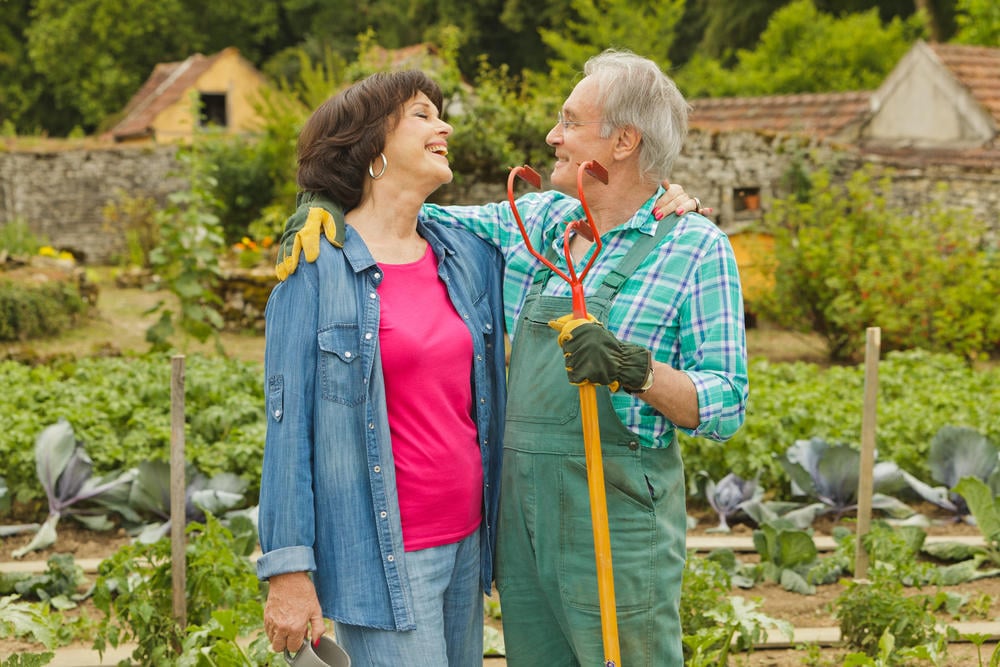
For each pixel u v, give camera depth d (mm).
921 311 10914
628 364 2387
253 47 45469
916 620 4184
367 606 2543
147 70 43500
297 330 2520
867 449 4922
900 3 33969
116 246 22719
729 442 6383
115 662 4195
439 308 2648
